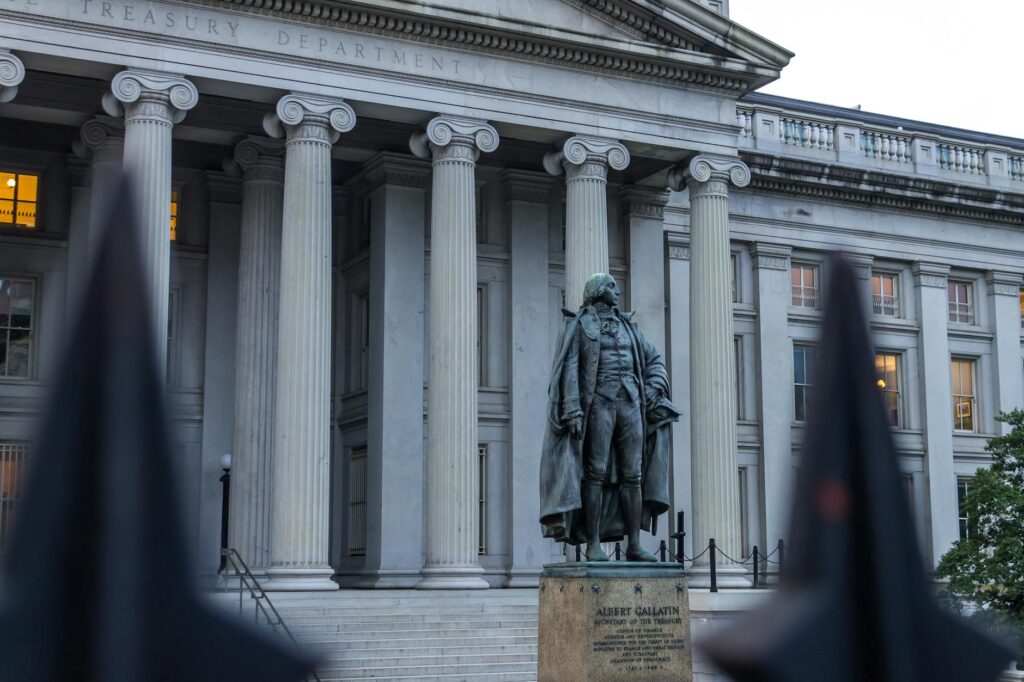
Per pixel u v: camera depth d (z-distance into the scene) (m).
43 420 1.83
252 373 34.41
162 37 29.88
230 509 34.31
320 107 31.27
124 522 1.80
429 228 37.38
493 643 26.86
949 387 45.91
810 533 2.12
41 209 34.94
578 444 13.37
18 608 1.76
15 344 34.31
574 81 34.38
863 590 2.08
